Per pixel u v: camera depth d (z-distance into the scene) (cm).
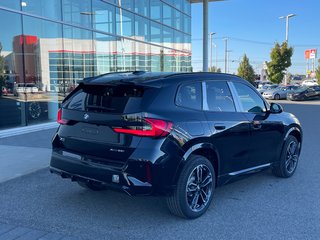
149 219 430
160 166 388
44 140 928
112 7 1600
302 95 3259
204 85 467
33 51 1243
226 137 468
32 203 480
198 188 436
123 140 394
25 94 1210
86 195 512
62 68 1366
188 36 2483
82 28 1441
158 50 2039
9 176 597
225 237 384
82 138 429
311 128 1245
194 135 421
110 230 399
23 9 1193
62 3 1342
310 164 710
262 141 544
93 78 463
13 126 1157
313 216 443
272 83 4988
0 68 1119
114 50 1630
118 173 391
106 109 414
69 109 450
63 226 409
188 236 386
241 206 477
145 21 1881
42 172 624
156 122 389
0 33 1116
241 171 511
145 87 407
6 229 400
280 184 577
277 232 397
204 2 2122
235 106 505
